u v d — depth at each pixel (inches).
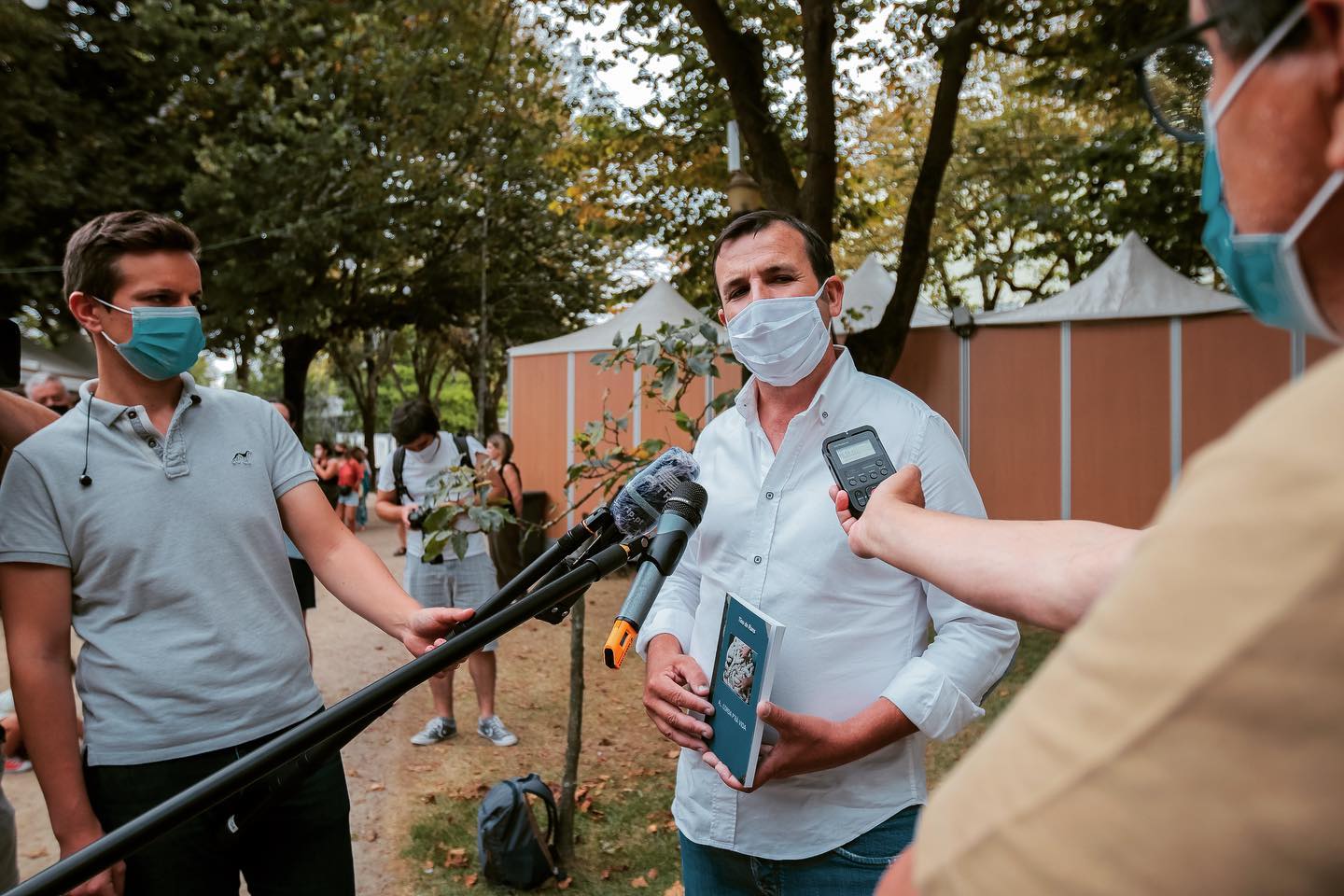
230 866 75.1
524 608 50.1
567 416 419.2
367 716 48.1
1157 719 14.8
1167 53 24.6
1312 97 18.5
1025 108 652.1
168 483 74.4
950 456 69.7
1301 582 13.8
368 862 144.8
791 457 72.0
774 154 311.7
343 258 661.9
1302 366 345.1
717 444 78.2
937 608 67.6
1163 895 14.3
